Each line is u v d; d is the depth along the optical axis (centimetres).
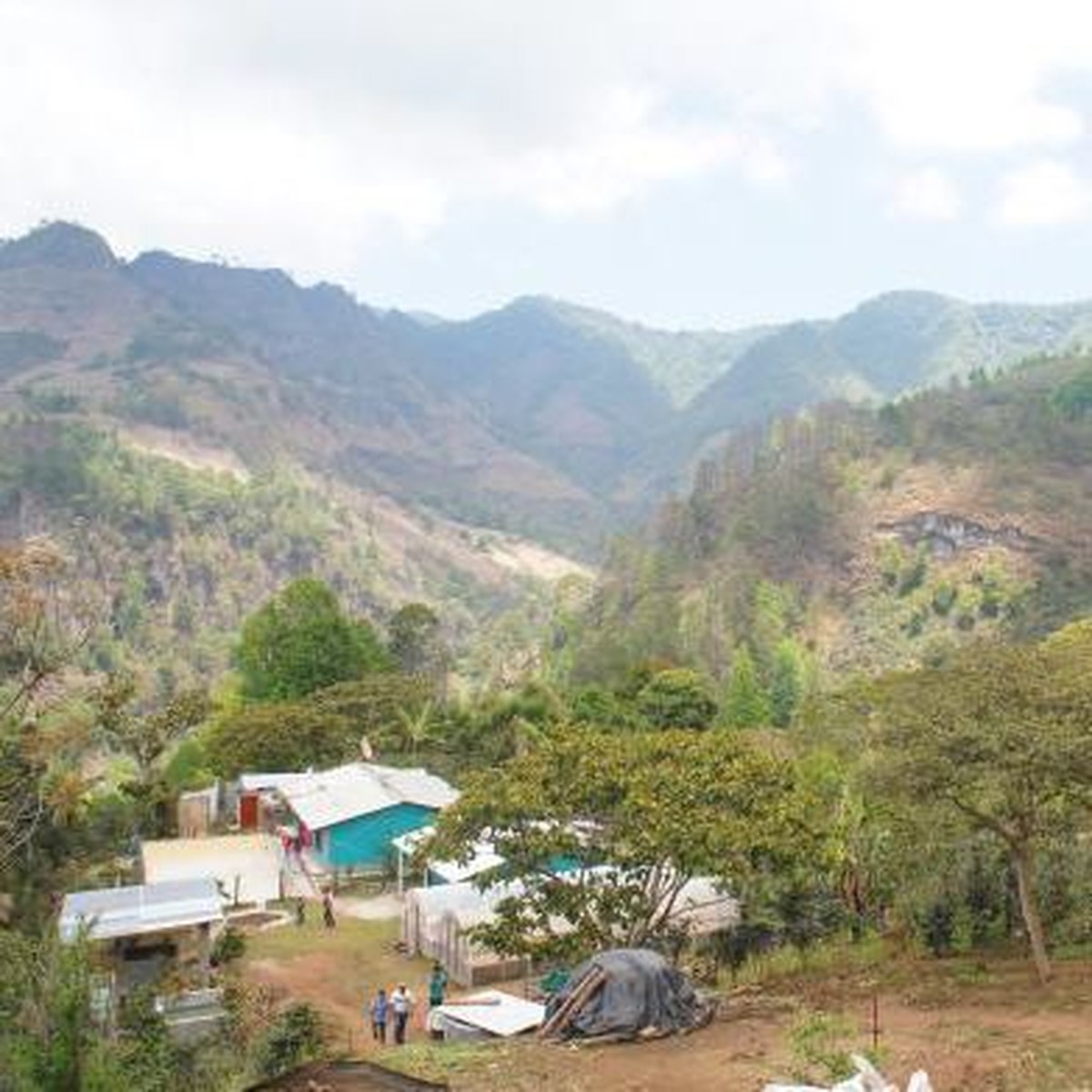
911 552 17112
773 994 2239
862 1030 1819
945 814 2216
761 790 2436
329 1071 1465
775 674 12631
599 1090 1600
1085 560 16050
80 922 1641
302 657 8212
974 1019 1855
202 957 3009
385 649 10125
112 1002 2212
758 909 2886
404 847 4562
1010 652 2208
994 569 16162
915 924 2586
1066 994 1980
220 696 8762
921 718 2088
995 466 18188
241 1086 2044
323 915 4238
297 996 3222
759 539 17888
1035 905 2409
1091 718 2025
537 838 2359
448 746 6869
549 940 2408
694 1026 1906
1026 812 2092
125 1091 1298
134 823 5122
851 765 2975
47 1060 1245
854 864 2853
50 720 2541
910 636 16050
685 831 2267
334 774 5553
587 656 13438
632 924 2434
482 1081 1656
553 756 2472
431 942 3556
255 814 5709
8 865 2692
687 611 15975
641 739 2569
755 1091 1538
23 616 2188
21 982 1339
